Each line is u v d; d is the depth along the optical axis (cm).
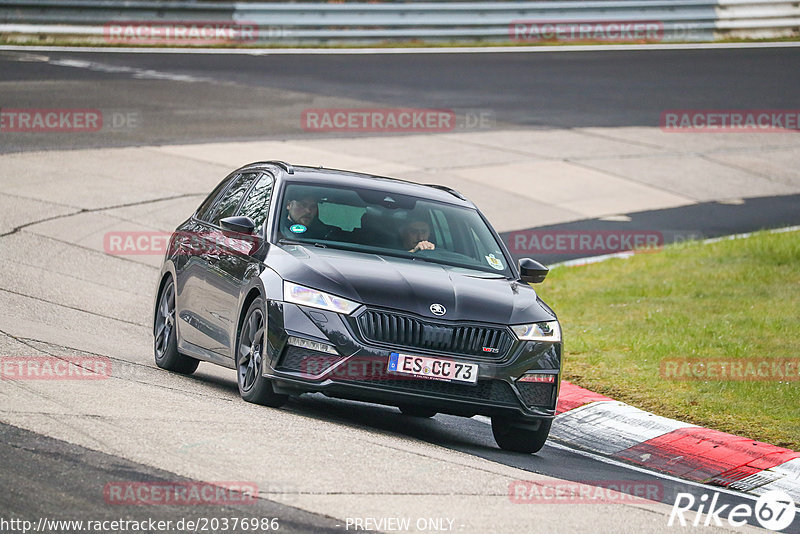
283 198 3262
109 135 8119
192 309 3422
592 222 7106
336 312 2822
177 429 2533
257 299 2973
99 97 9225
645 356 4194
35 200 6444
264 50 11938
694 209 7619
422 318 2841
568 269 5922
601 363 4122
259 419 2745
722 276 5662
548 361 2967
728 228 7131
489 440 3256
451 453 2775
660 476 3003
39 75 9881
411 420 3388
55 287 4888
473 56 12175
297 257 3003
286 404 3161
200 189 7025
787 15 13725
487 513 2197
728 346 4319
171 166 7475
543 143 8994
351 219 3247
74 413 2583
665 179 8338
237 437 2522
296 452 2461
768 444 3247
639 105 10450
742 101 10775
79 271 5262
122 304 4791
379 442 2709
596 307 5100
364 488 2253
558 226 6944
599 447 3328
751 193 8181
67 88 9450
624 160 8731
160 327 3712
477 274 3184
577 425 3466
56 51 11219
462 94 10356
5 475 2084
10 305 4391
